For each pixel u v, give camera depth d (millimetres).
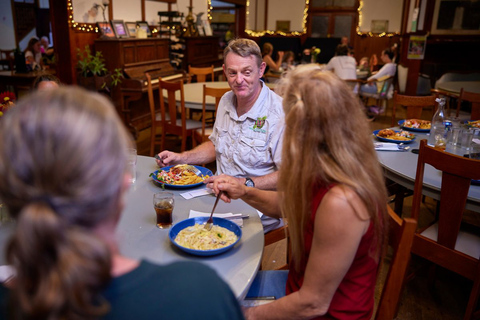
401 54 8602
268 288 1282
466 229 1879
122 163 476
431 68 7906
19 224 426
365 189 878
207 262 1064
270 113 1774
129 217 1316
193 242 1143
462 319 1943
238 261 1074
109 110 481
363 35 9492
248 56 1681
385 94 6273
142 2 5656
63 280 409
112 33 4828
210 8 7535
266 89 1815
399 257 1003
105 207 460
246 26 9477
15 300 444
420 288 2172
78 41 4523
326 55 9430
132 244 1143
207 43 6828
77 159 430
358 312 998
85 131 439
